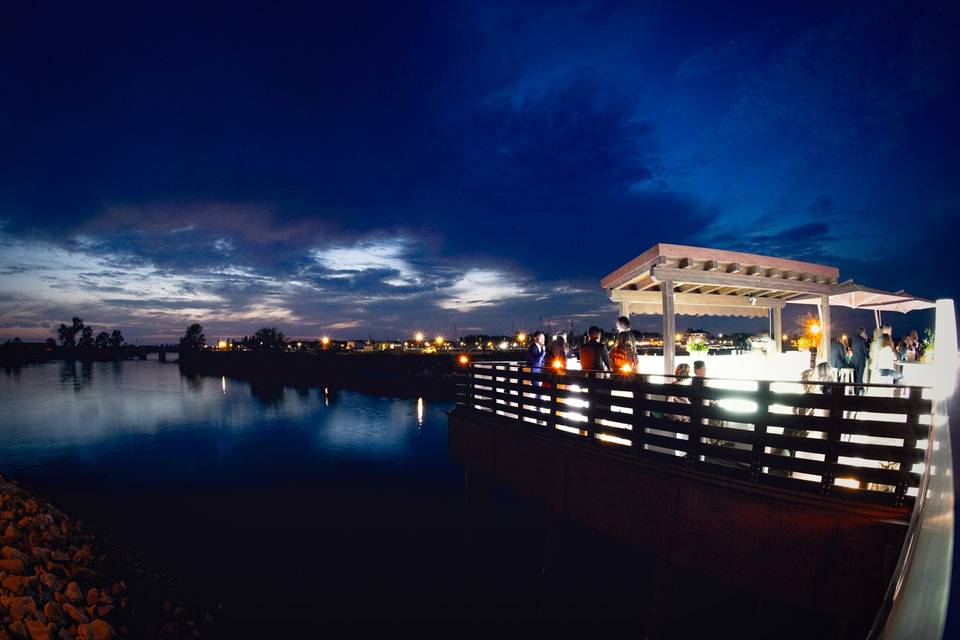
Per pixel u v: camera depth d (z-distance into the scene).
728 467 6.47
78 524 17.52
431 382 73.12
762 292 13.51
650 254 9.43
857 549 5.07
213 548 18.06
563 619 11.34
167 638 12.13
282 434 40.44
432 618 12.75
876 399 5.29
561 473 8.66
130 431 42.94
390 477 27.73
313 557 17.09
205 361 158.62
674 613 10.33
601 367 8.95
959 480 1.38
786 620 9.33
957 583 0.89
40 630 10.37
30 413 54.53
